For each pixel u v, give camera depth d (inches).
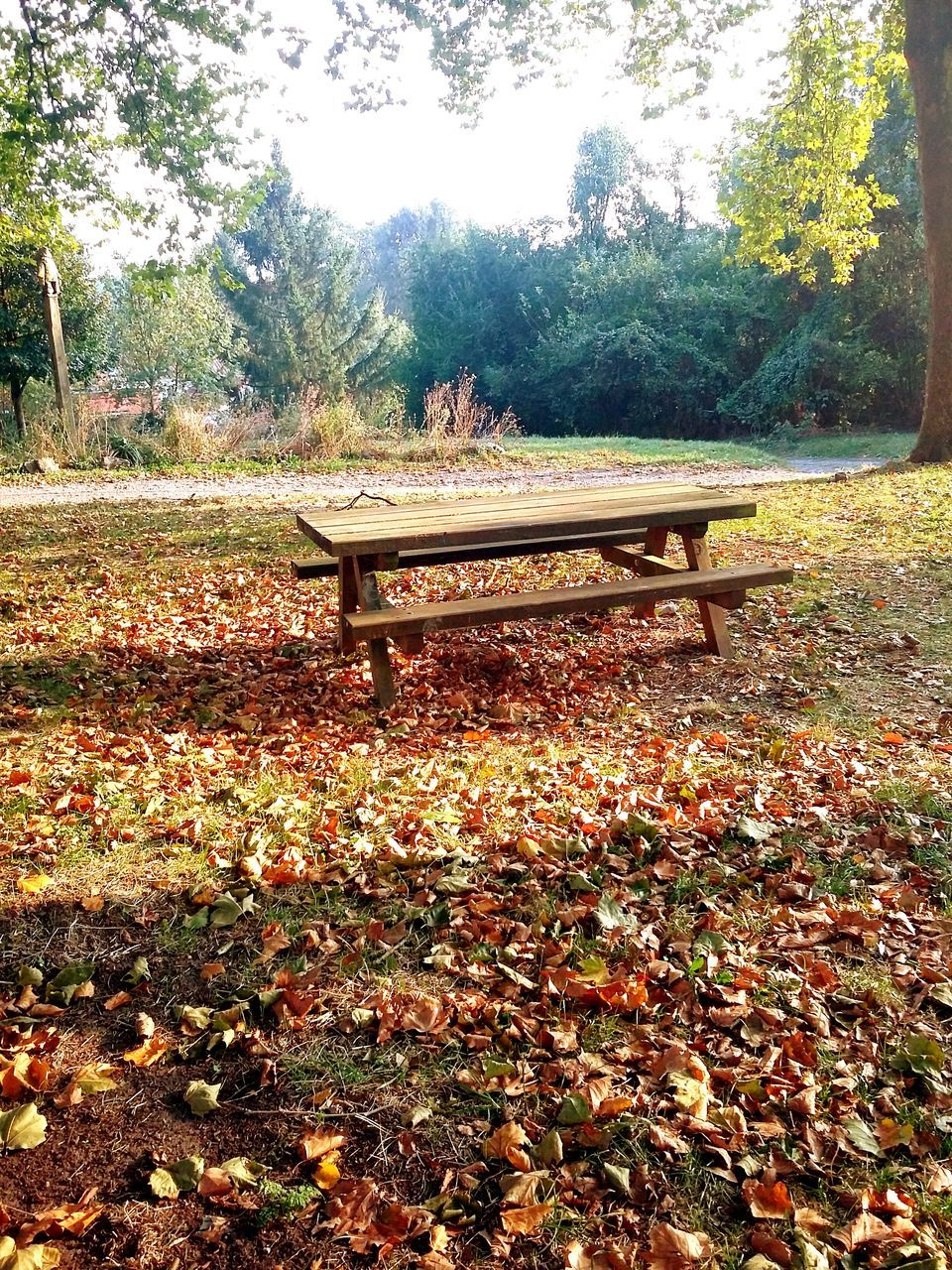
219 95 479.2
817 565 274.4
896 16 558.3
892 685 184.2
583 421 1262.3
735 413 1077.1
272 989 97.7
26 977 100.2
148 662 211.0
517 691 189.2
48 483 560.1
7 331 812.0
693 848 123.8
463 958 102.5
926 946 103.8
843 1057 88.0
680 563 278.4
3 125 543.8
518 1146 78.2
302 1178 76.5
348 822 133.3
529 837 127.2
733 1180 75.0
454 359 1400.1
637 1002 94.1
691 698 182.4
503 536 175.5
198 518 398.6
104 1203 74.3
